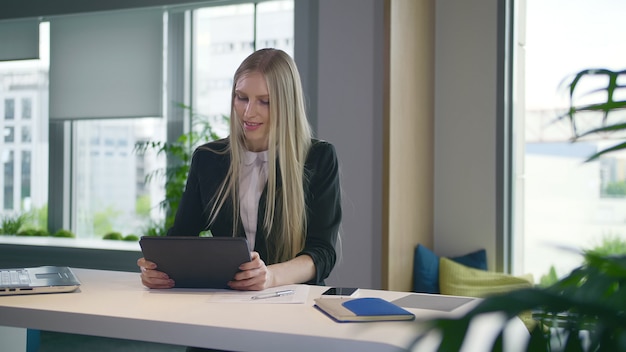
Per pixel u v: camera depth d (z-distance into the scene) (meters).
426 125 4.01
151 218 5.02
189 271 1.73
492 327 1.27
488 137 4.06
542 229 4.02
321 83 4.10
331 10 4.09
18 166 5.37
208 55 4.89
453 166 4.15
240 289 1.75
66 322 1.49
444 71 4.16
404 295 1.71
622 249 3.82
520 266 4.08
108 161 5.14
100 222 5.16
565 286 0.63
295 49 4.23
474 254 4.02
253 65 2.00
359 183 3.99
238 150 2.07
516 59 4.06
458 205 4.14
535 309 0.56
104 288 1.79
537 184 4.03
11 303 1.58
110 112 4.98
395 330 1.29
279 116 2.00
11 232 5.27
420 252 3.82
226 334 1.33
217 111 4.88
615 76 0.80
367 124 3.99
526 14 4.04
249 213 2.06
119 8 4.82
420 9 3.86
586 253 0.64
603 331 0.54
